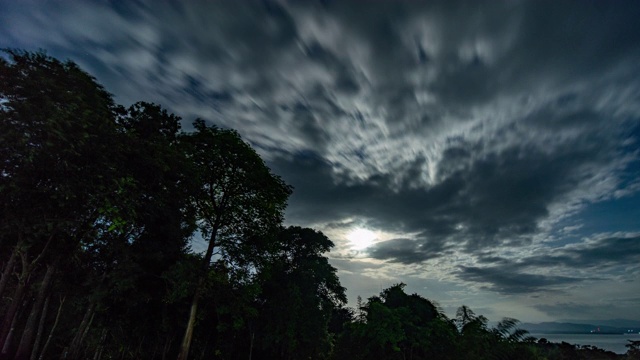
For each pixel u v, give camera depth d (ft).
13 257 43.88
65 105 37.40
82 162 41.19
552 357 97.50
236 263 77.25
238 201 79.05
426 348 58.54
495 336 53.42
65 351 72.23
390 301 73.82
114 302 62.54
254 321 105.91
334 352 69.77
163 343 87.71
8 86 35.12
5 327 42.68
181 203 71.72
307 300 112.37
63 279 61.98
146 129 65.16
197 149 75.56
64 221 40.34
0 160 35.24
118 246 58.08
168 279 61.26
